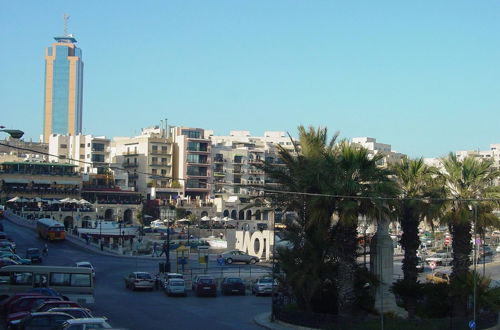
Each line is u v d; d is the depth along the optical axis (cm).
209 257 9825
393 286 4178
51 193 15625
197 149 18250
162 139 17962
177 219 15625
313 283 3878
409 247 4234
